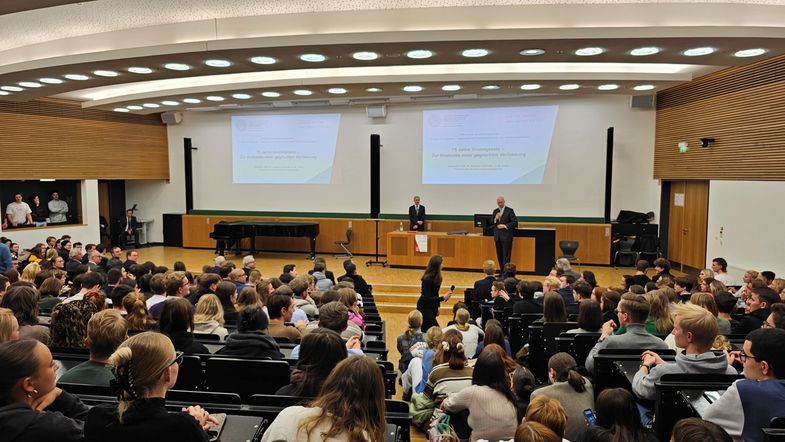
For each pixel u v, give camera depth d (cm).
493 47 645
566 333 403
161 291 508
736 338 412
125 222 1505
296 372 244
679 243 1128
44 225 1265
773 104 813
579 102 1231
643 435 214
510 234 1070
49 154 1251
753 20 606
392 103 1351
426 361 412
